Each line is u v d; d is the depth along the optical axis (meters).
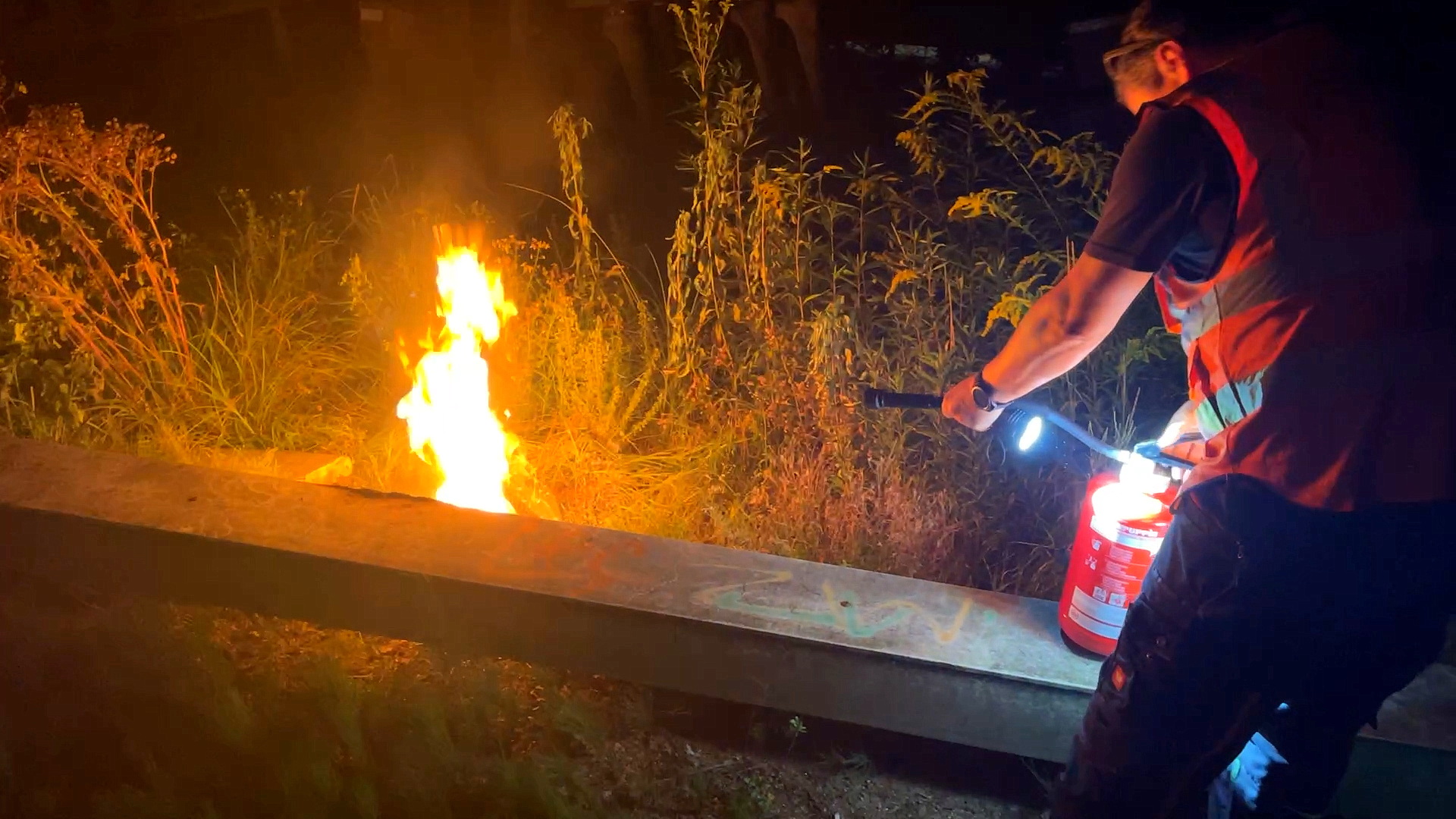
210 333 4.32
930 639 2.70
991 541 3.59
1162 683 1.94
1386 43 1.81
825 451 3.76
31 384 4.23
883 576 2.95
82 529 3.03
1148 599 1.97
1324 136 1.76
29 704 2.89
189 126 6.91
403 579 2.85
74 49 7.00
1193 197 1.83
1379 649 1.94
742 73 6.43
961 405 2.33
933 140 4.34
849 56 6.28
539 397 4.25
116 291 4.88
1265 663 1.90
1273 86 1.80
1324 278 1.77
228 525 3.00
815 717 2.89
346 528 3.01
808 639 2.67
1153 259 1.87
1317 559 1.82
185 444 3.94
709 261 4.24
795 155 6.02
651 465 3.96
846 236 4.83
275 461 3.88
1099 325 1.99
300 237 5.11
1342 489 1.78
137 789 2.64
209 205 6.04
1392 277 1.75
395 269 4.66
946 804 2.80
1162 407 4.06
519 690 3.01
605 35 6.34
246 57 7.28
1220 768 2.02
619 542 3.01
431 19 6.73
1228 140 1.80
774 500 3.76
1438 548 1.83
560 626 2.82
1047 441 3.81
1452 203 1.76
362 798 2.55
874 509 3.65
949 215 4.04
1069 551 3.58
